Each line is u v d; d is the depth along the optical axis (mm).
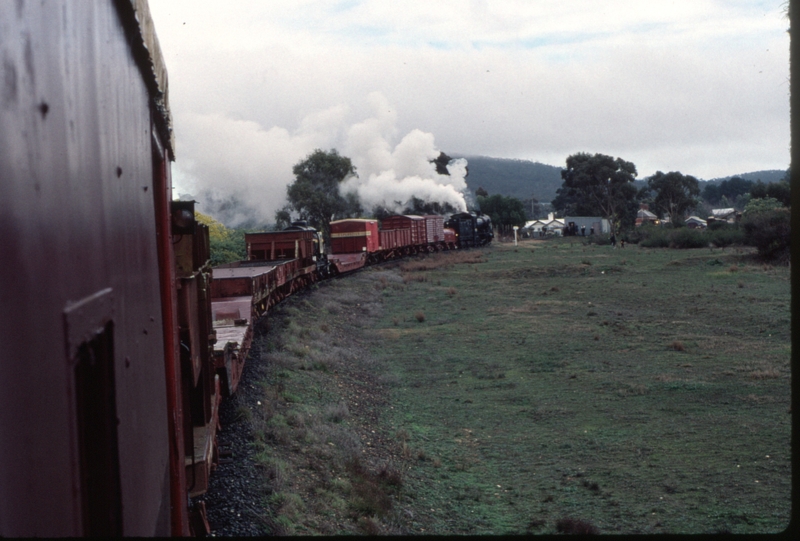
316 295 28266
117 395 2053
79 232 1749
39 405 1377
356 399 14062
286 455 9461
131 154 2725
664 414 12727
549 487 9531
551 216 146625
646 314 25219
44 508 1373
